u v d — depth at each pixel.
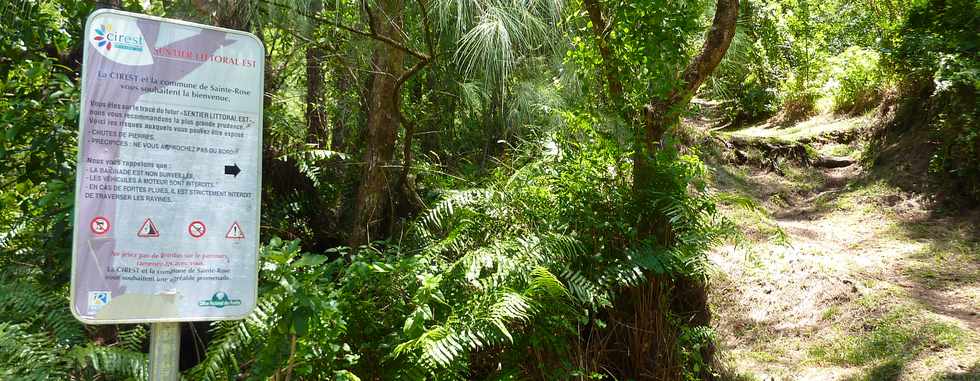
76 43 4.26
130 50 1.99
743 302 6.47
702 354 4.80
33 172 3.54
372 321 3.38
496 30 4.67
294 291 2.50
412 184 5.25
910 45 9.15
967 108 8.20
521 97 5.32
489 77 5.31
